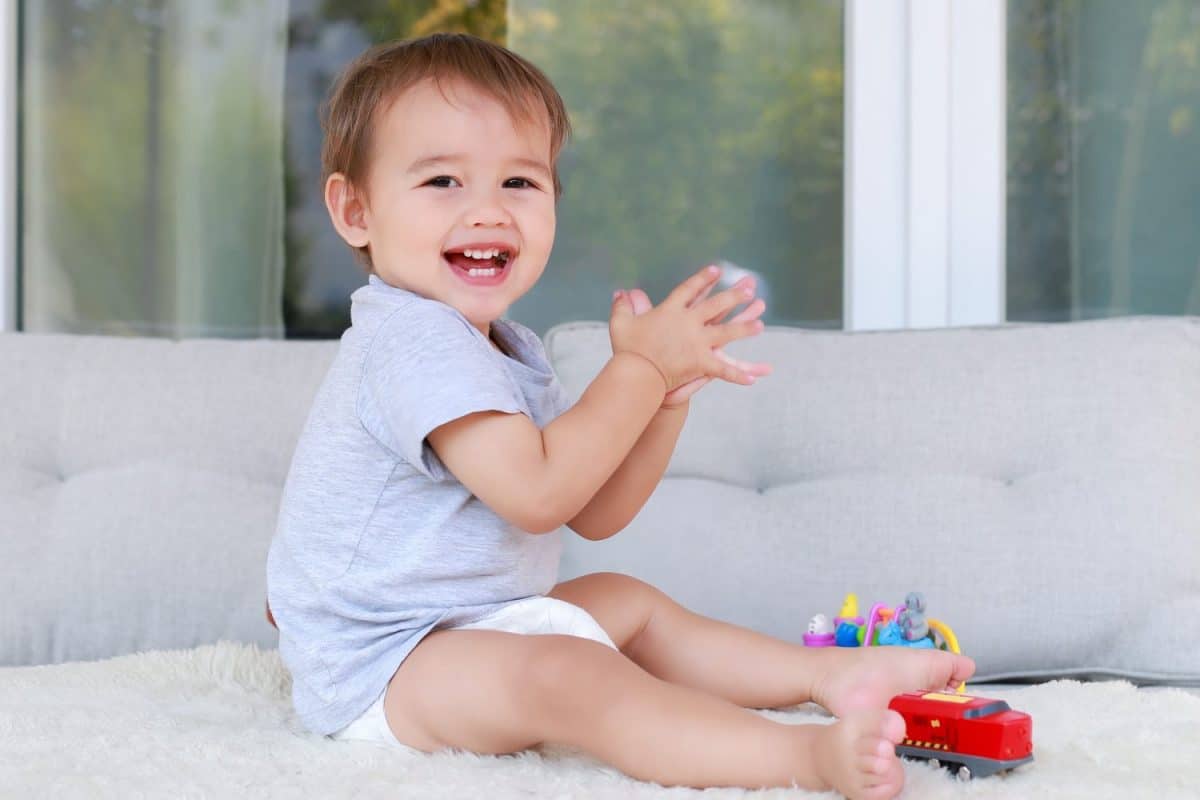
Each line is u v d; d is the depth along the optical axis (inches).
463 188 51.7
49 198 90.9
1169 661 62.3
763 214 91.4
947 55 89.3
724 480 71.5
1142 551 64.9
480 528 49.9
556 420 47.9
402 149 52.0
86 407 73.5
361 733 47.9
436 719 45.7
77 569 68.1
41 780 39.9
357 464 50.0
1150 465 67.5
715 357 48.4
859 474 70.1
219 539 69.3
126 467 72.2
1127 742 45.4
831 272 91.4
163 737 46.5
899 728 37.6
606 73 91.4
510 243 51.9
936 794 38.4
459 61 53.2
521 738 44.4
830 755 38.4
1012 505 67.7
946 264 89.7
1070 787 39.1
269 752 44.9
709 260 91.3
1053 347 72.0
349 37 91.0
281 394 74.0
